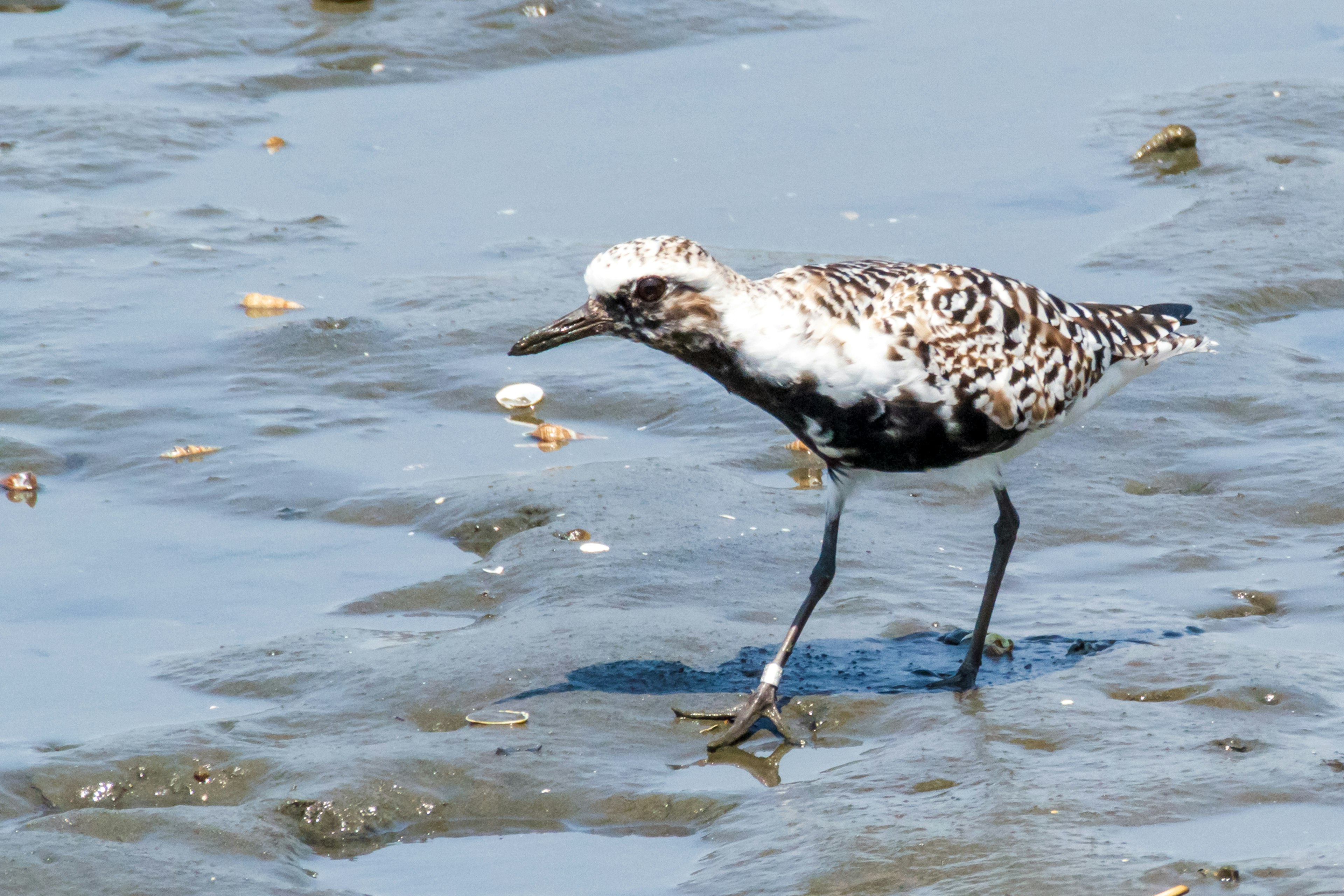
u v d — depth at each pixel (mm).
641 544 12180
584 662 10344
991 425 9727
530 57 25094
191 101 23562
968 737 9188
